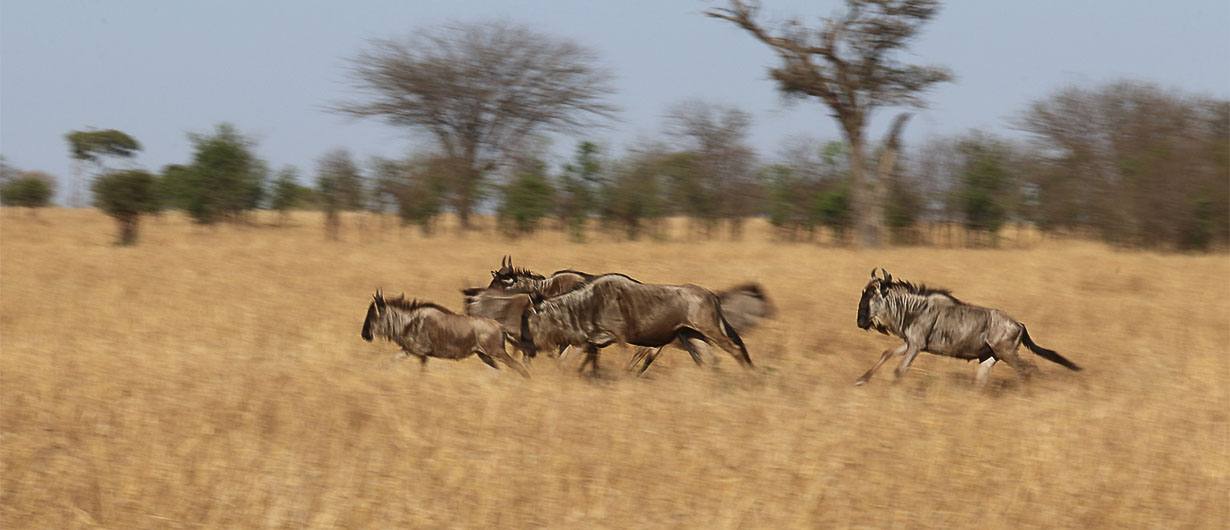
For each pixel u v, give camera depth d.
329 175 165.62
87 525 22.39
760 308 45.62
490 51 191.12
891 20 140.62
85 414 30.41
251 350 43.78
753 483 25.95
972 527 23.45
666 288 42.25
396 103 188.62
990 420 32.44
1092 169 156.50
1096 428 31.66
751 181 168.38
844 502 24.81
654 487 25.66
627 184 158.38
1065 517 24.20
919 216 161.38
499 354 41.03
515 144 193.62
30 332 48.31
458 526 22.91
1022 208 160.25
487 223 185.62
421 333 40.62
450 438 29.03
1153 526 23.89
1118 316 60.75
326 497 24.00
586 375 41.97
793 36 144.75
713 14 146.38
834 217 155.75
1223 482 26.89
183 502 23.55
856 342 51.66
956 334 40.53
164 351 41.69
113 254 100.31
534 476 26.08
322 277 77.81
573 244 138.12
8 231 153.75
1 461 25.89
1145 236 143.38
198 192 171.62
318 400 32.75
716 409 33.59
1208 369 42.53
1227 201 137.50
